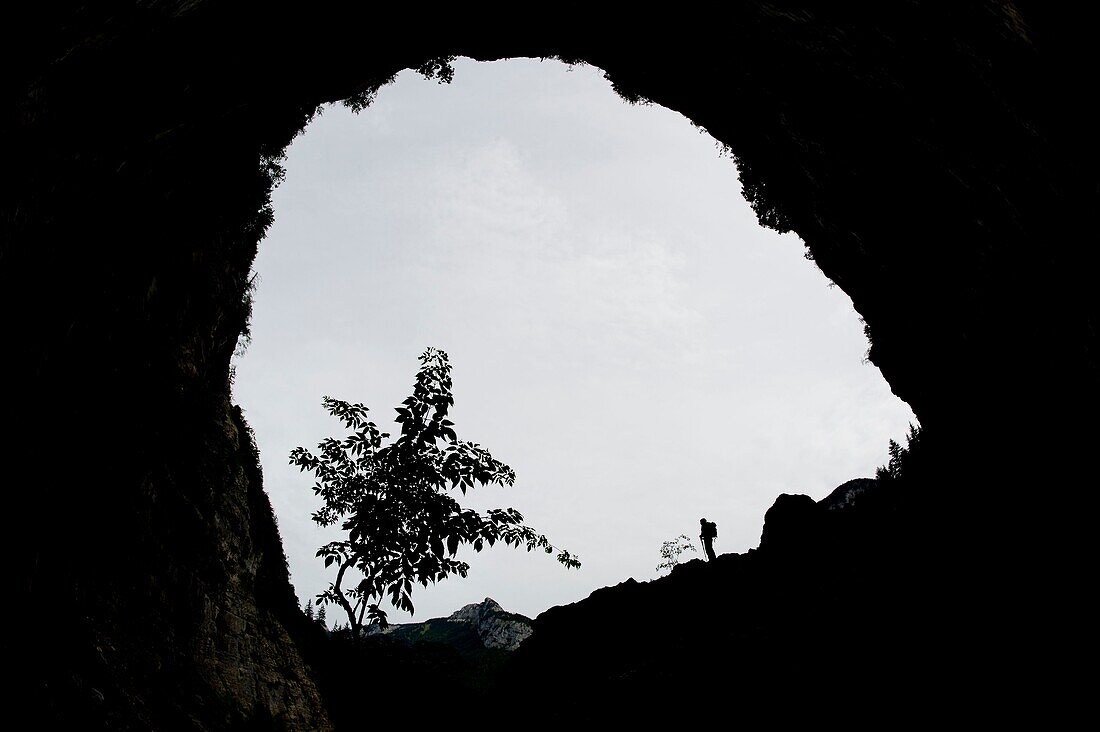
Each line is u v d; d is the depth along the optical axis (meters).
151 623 8.16
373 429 8.10
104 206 7.82
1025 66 8.03
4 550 5.96
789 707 9.92
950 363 11.85
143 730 6.45
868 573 12.68
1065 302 8.26
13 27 5.61
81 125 6.88
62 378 7.22
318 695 10.94
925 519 12.09
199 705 8.07
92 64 6.64
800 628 12.49
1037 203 8.50
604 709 12.47
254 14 9.02
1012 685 7.74
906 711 8.51
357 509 7.44
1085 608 7.52
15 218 6.16
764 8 10.90
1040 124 8.05
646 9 12.84
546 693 16.02
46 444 6.83
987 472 10.53
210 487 10.48
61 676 5.90
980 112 8.95
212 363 11.42
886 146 11.18
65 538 7.02
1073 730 6.71
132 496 8.52
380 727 11.72
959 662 8.73
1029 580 8.58
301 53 11.03
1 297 6.12
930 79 9.47
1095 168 7.43
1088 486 8.00
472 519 7.17
